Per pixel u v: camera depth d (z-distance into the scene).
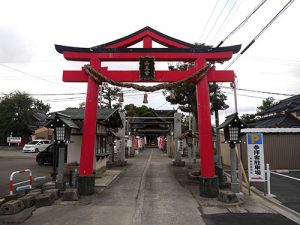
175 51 10.19
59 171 9.51
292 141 18.16
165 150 44.56
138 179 13.49
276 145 18.14
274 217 7.07
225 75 10.15
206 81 9.99
